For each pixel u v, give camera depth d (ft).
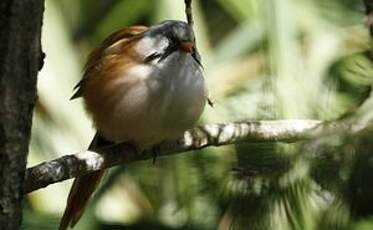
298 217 7.66
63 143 9.29
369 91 7.66
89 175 8.52
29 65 7.90
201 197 7.86
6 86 7.89
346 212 7.61
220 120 8.73
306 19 9.29
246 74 9.21
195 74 8.43
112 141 8.55
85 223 8.84
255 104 8.01
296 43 9.11
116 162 8.39
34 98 7.91
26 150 7.93
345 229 7.61
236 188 7.67
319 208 7.66
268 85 7.97
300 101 8.07
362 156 7.49
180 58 8.43
